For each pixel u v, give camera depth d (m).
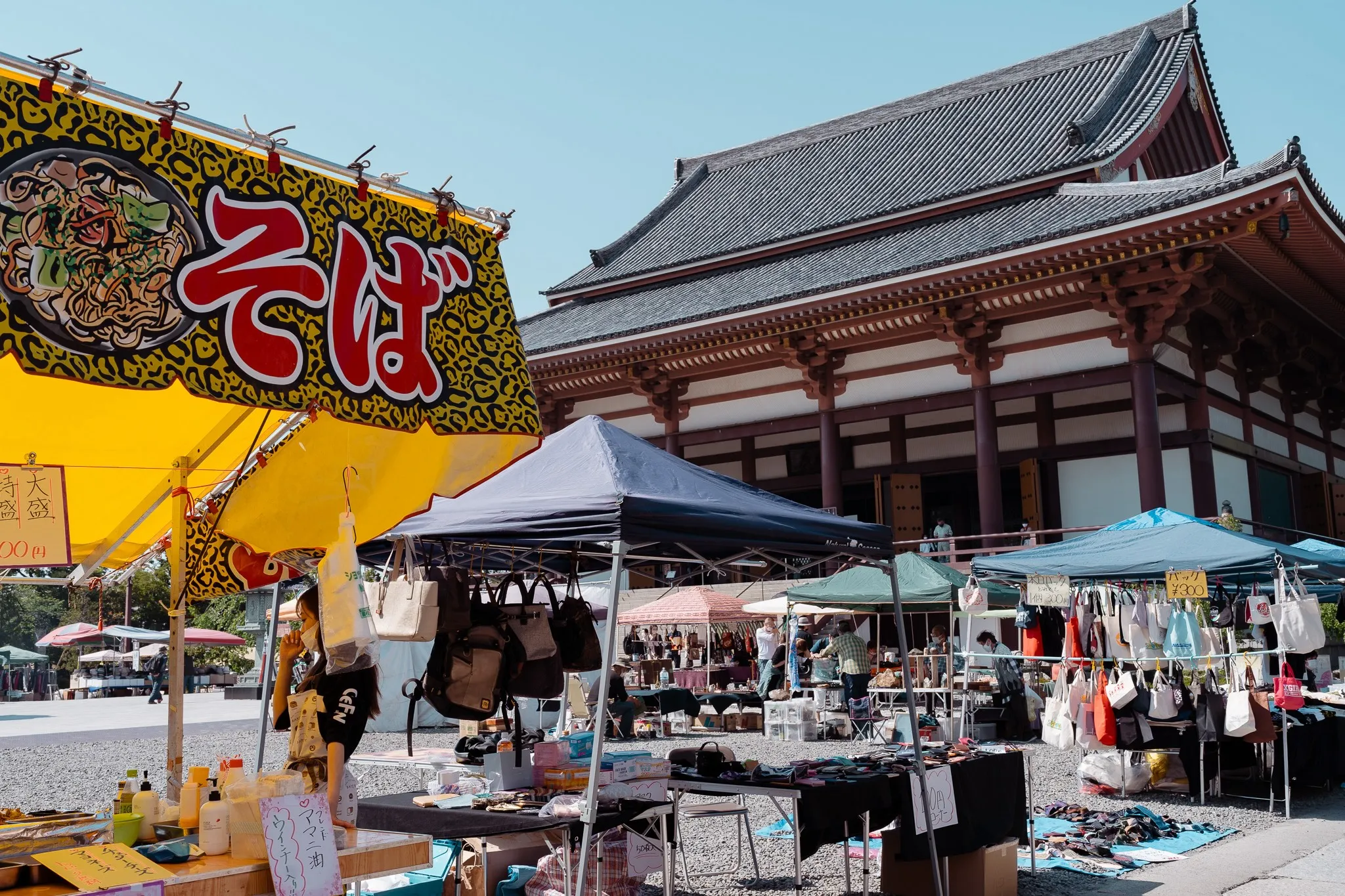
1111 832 10.30
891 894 8.13
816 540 7.12
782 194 41.28
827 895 8.26
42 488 5.41
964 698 17.53
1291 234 22.02
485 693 6.93
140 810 4.57
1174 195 23.88
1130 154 29.98
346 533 4.99
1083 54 38.97
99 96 3.96
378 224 4.75
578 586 7.88
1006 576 13.38
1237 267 23.31
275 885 4.14
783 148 45.19
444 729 22.33
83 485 6.05
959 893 8.08
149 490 6.21
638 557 8.07
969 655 17.28
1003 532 26.11
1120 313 23.80
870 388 28.09
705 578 28.22
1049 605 12.39
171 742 5.61
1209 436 24.69
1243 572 12.71
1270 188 20.14
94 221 3.83
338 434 6.24
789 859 9.62
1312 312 26.41
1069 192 28.44
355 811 5.15
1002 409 27.28
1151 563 12.16
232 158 4.31
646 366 31.02
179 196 4.09
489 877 7.24
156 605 53.59
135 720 27.16
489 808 6.48
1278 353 27.67
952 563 25.59
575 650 7.49
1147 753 13.18
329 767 5.00
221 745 20.16
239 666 50.38
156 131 4.10
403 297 4.75
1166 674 14.42
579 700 17.91
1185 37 34.44
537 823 6.11
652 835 7.20
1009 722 18.80
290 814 4.29
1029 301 25.08
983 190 30.02
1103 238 22.39
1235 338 25.20
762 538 6.73
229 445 6.21
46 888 3.91
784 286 29.58
